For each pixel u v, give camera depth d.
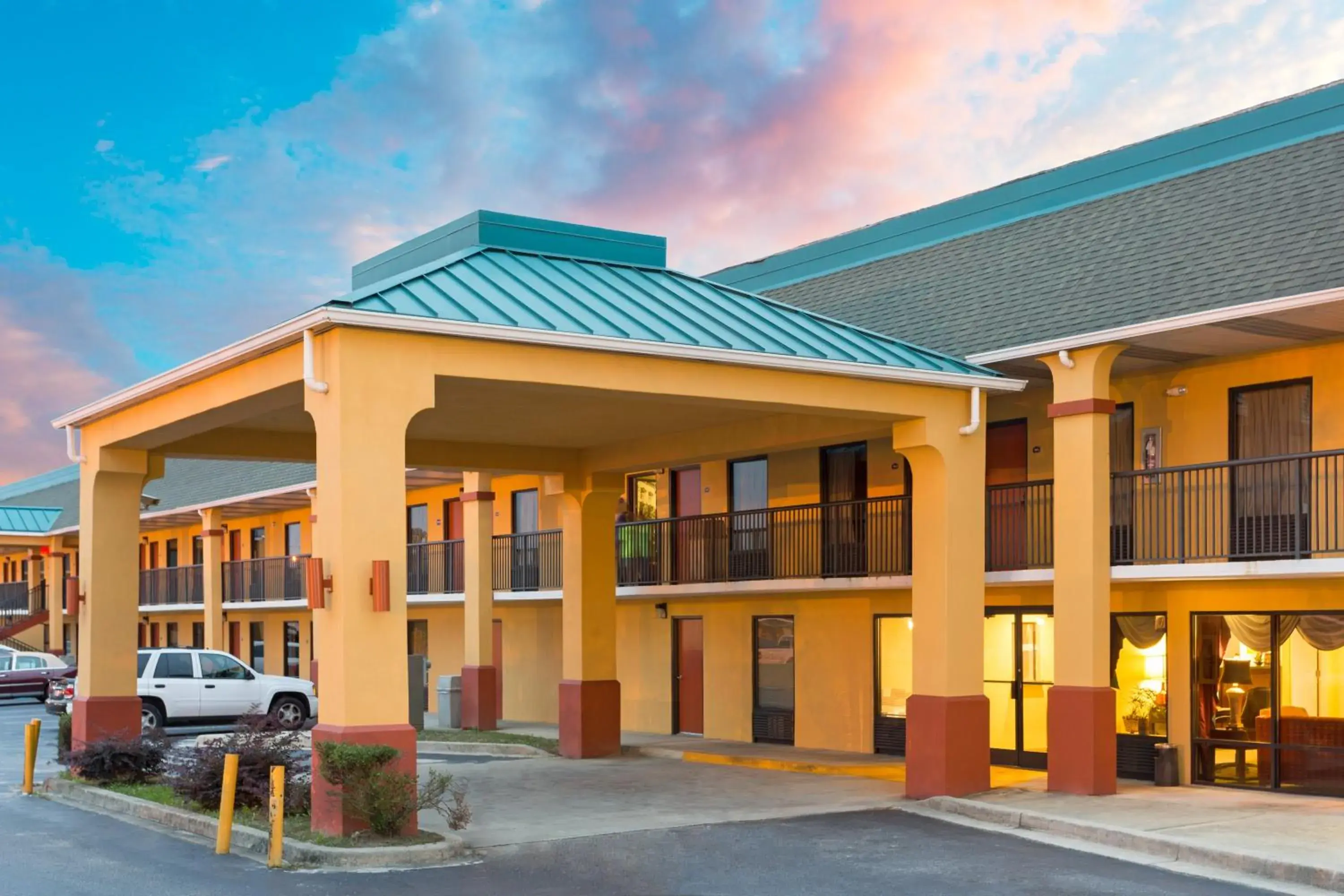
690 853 13.03
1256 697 16.94
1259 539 16.81
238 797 14.70
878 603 21.94
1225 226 17.39
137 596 19.11
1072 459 16.48
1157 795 16.19
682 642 26.67
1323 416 16.23
